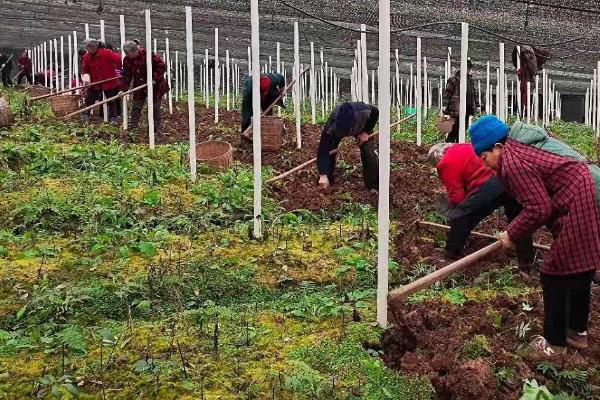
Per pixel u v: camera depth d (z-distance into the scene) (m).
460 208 6.15
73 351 4.20
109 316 4.87
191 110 8.18
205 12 14.49
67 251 6.00
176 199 7.61
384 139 4.50
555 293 4.22
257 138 6.39
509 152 4.16
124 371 3.99
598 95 17.77
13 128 11.45
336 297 5.34
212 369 4.04
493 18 11.89
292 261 6.07
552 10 11.14
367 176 8.45
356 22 13.16
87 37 14.89
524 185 4.07
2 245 6.04
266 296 5.40
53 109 13.76
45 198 7.01
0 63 26.17
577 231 4.06
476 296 5.53
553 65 19.92
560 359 4.32
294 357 4.18
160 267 5.64
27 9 16.64
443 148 7.05
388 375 4.02
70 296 4.88
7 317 4.74
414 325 4.61
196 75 31.66
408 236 6.98
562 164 4.08
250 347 4.32
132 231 6.37
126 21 17.09
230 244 6.39
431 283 4.56
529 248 5.86
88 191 7.60
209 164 9.20
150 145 10.17
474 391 3.83
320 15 12.84
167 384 3.84
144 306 4.95
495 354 4.25
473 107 12.96
